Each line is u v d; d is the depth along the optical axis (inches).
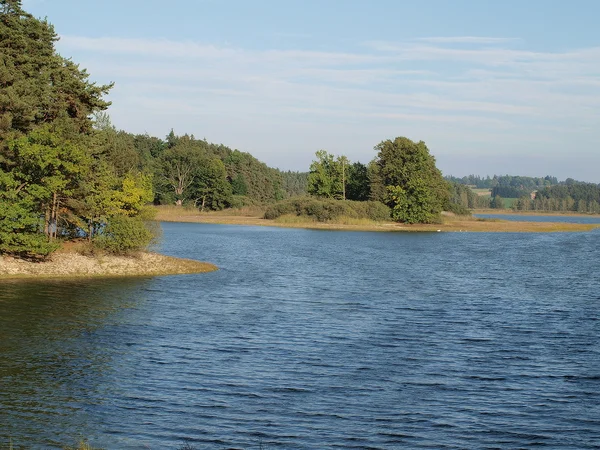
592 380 753.0
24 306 1118.4
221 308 1168.8
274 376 746.8
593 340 957.2
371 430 587.8
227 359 817.5
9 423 584.7
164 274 1589.6
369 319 1094.4
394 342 927.0
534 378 757.9
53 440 550.0
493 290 1469.0
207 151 6633.9
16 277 1409.9
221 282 1499.8
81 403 643.5
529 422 615.2
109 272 1535.4
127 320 1035.9
